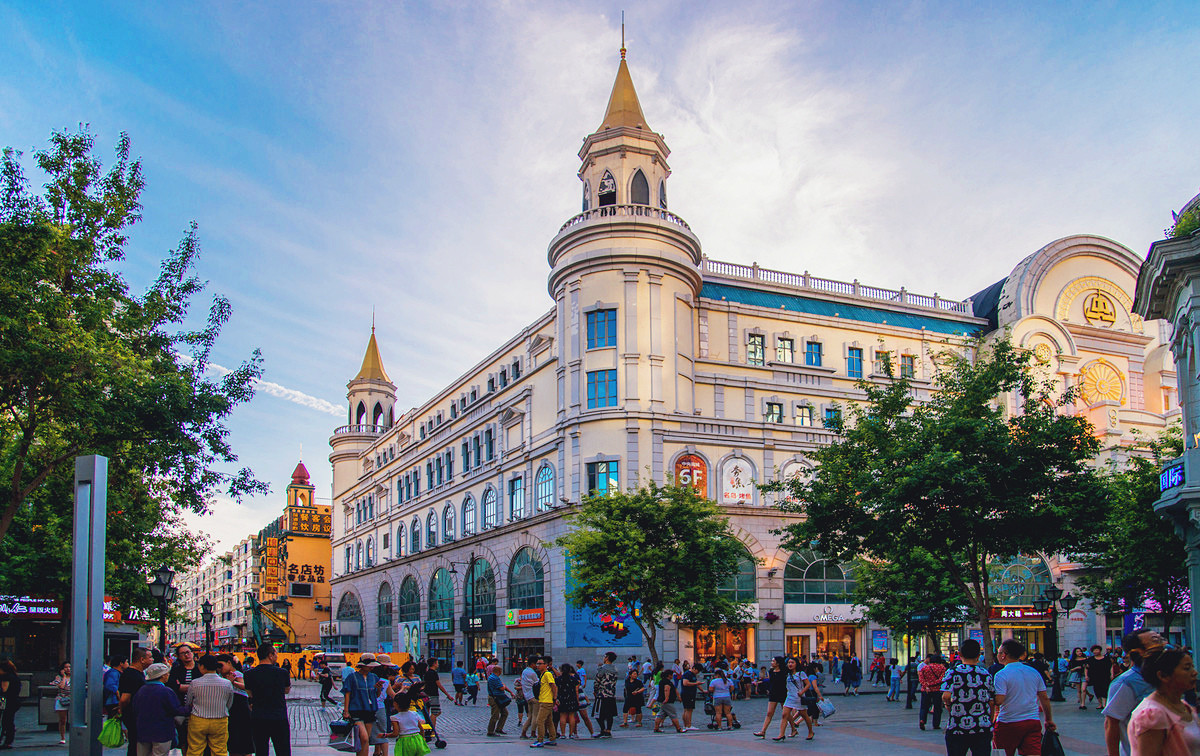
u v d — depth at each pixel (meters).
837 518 31.31
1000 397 61.75
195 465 26.39
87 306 24.31
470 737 25.98
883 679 49.03
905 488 27.38
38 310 23.33
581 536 39.09
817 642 52.88
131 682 15.27
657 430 51.44
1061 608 55.16
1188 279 23.86
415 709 20.08
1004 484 28.09
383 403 102.31
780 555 52.38
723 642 50.25
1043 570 56.28
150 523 35.91
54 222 24.20
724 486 52.62
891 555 34.53
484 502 65.88
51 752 19.81
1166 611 37.25
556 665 51.38
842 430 33.91
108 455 26.58
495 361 67.75
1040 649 55.91
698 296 58.09
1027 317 63.75
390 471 86.56
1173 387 68.06
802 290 62.75
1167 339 68.94
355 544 94.50
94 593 14.05
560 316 55.31
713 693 27.59
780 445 54.62
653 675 32.34
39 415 24.92
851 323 62.56
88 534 14.20
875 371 62.53
